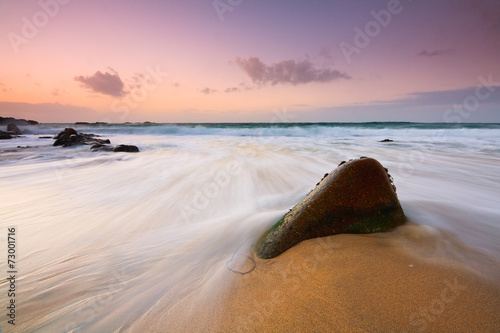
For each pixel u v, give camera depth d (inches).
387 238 96.9
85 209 177.8
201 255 110.0
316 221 102.4
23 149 496.7
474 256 84.4
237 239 120.9
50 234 139.8
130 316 77.2
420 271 77.7
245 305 73.9
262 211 160.1
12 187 231.5
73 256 116.2
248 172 278.8
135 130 1100.5
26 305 85.1
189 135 924.0
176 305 78.9
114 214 168.9
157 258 111.2
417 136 737.6
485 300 65.6
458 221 112.5
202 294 82.3
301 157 379.2
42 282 97.1
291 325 64.7
